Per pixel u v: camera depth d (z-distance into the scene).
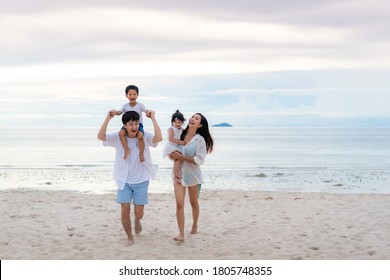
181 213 7.34
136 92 7.57
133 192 7.32
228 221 9.20
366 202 11.69
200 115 7.32
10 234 8.09
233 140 106.31
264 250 7.00
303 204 11.37
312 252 6.88
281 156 42.66
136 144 7.18
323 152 50.72
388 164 32.00
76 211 10.48
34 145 71.62
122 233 8.13
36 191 15.71
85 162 33.91
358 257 6.61
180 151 7.32
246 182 20.45
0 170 26.64
